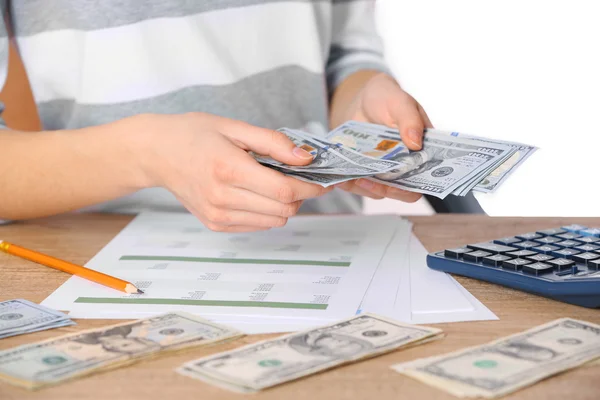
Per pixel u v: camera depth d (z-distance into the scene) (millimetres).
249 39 1181
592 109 2678
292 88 1239
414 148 880
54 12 1097
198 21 1134
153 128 774
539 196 2461
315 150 803
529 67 2709
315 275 706
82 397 455
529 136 2680
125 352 512
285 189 680
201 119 758
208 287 674
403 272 713
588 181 2551
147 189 1121
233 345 538
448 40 2746
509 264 659
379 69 1263
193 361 499
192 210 770
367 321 568
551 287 614
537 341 520
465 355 500
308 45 1211
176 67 1134
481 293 648
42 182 882
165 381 476
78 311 617
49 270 742
